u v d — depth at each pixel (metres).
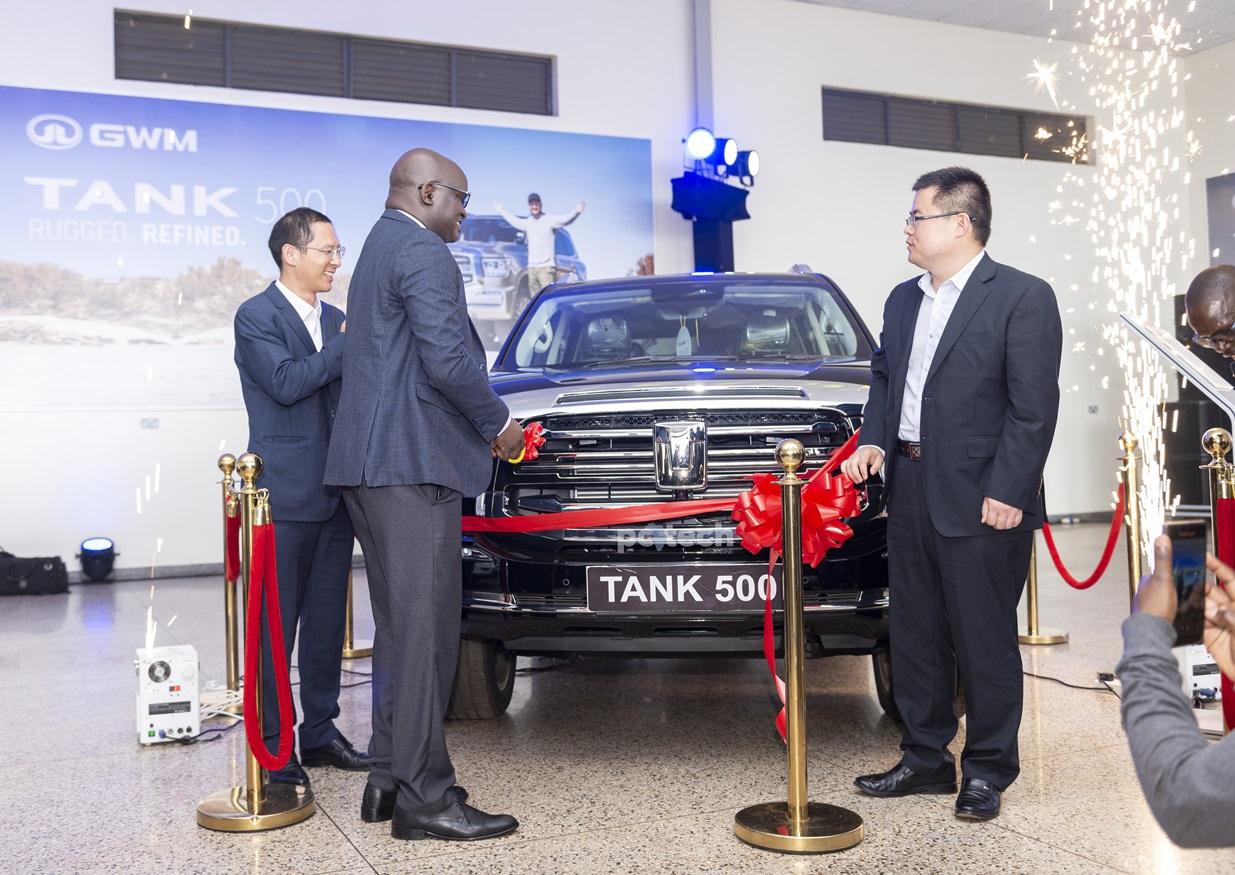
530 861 2.26
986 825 2.42
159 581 7.92
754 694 3.86
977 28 11.02
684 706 3.67
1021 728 3.24
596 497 2.85
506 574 2.86
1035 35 11.33
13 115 7.71
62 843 2.46
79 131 7.87
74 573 7.88
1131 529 3.90
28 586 7.30
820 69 10.27
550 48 9.23
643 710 3.62
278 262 3.03
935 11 10.55
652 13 9.58
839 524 2.55
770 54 10.06
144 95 8.03
